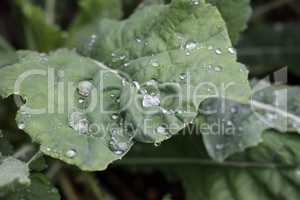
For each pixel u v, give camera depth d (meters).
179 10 0.43
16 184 0.37
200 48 0.42
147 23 0.45
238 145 0.46
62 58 0.45
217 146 0.46
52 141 0.39
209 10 0.43
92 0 0.53
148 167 0.55
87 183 0.55
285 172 0.48
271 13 0.68
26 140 0.53
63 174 0.57
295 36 0.62
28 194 0.42
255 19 0.66
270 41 0.62
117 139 0.40
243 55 0.62
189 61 0.42
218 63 0.41
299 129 0.46
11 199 0.41
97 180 0.57
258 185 0.49
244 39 0.62
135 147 0.53
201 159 0.51
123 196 0.59
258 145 0.48
